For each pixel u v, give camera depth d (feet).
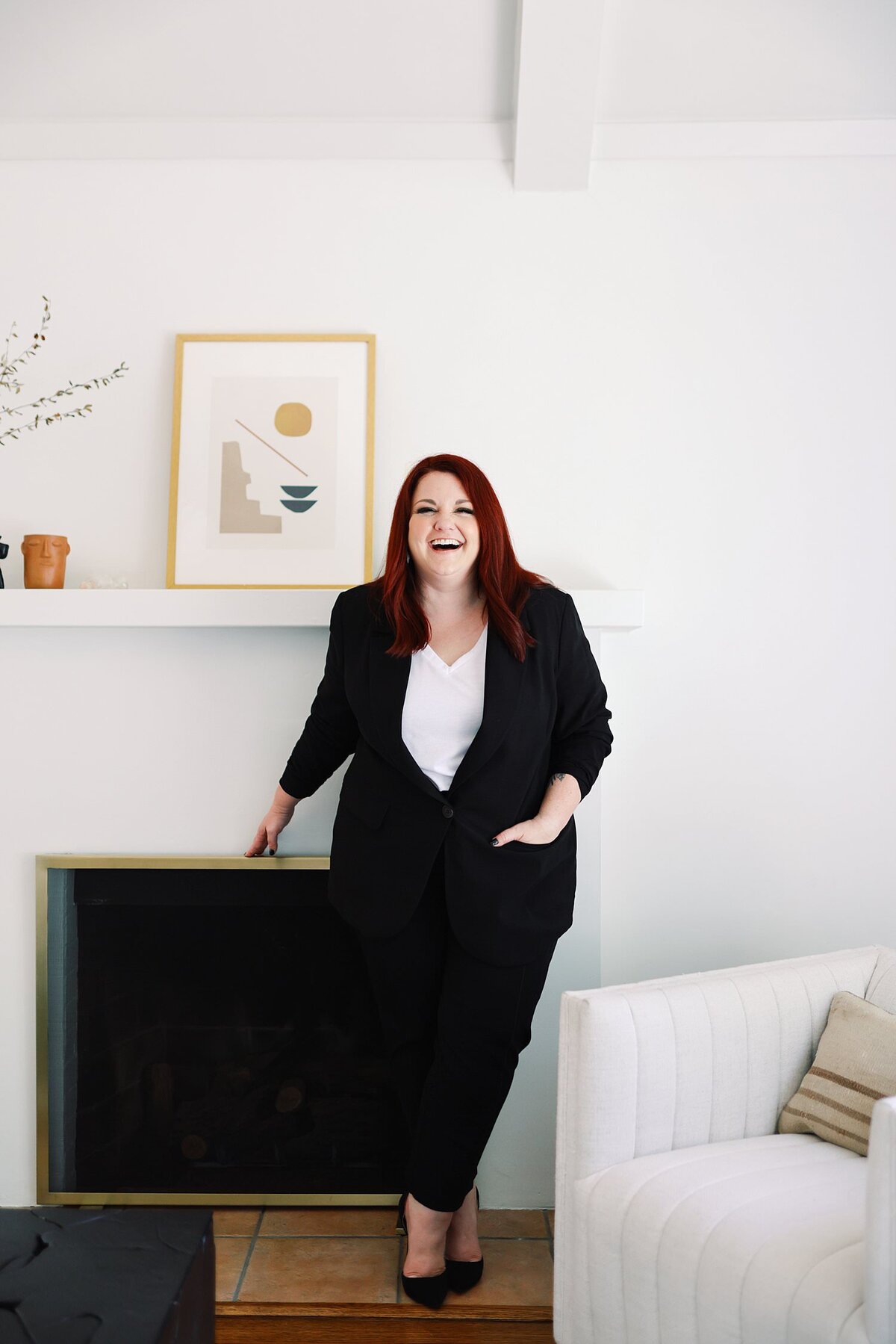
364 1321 5.28
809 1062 5.11
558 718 5.65
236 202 6.93
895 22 6.24
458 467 5.44
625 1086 4.59
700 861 6.79
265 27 6.37
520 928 5.25
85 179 6.95
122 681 6.71
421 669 5.43
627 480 6.84
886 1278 3.41
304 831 6.64
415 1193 5.37
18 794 6.72
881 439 6.82
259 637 6.68
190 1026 6.56
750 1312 3.71
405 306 6.89
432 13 6.28
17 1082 6.63
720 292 6.87
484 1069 5.34
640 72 6.57
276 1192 6.51
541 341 6.88
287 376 6.82
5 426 6.88
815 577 6.81
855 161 6.86
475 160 6.89
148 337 6.92
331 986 6.54
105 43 6.47
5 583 6.88
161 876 6.57
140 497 6.89
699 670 6.82
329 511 6.76
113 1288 3.35
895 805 6.79
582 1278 4.50
